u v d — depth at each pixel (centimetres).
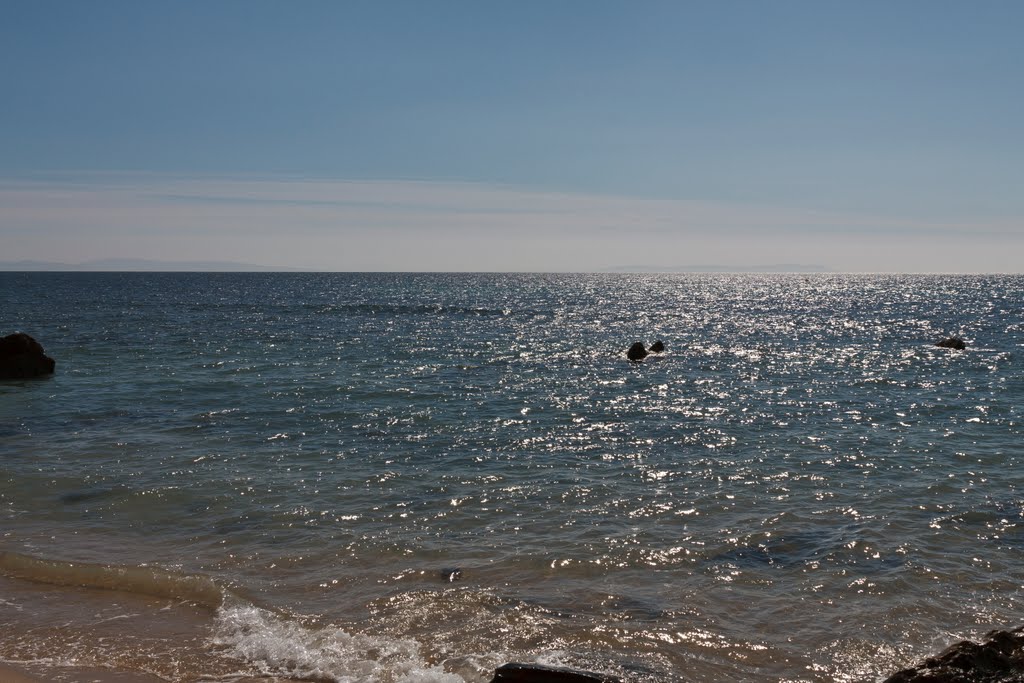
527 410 2683
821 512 1466
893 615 1018
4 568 1178
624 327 7169
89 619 1012
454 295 14638
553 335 6212
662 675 862
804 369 4003
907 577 1143
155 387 3142
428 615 1016
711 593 1088
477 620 1002
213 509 1473
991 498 1558
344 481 1686
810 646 938
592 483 1683
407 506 1499
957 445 2094
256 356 4422
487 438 2186
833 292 17388
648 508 1493
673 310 10212
